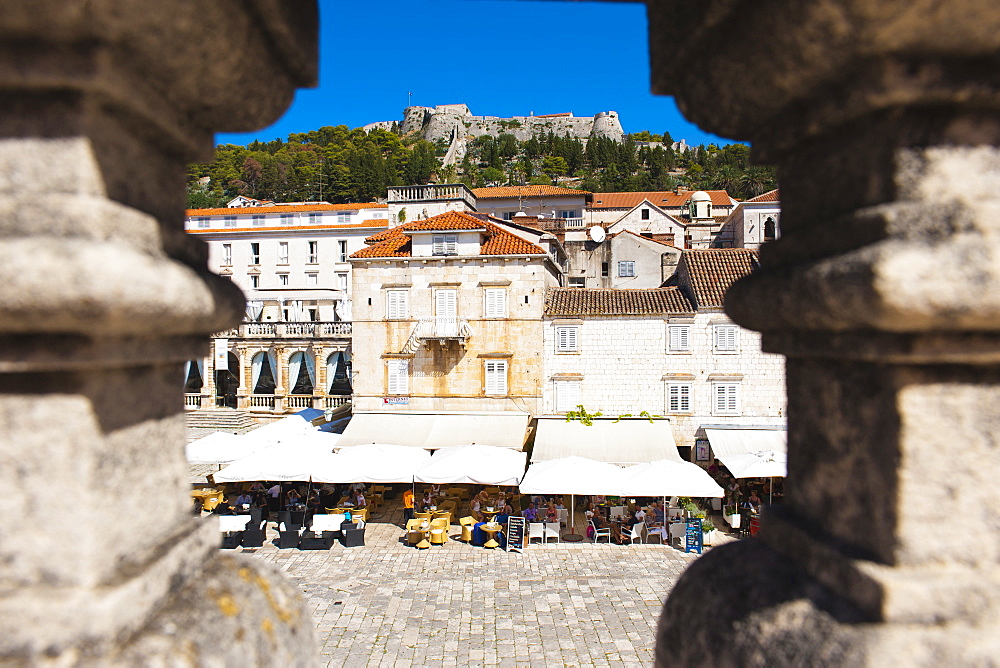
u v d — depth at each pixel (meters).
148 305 2.36
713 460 29.78
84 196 2.40
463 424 30.25
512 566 20.53
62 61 2.33
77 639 2.30
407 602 17.64
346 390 46.56
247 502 25.42
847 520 2.73
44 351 2.31
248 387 45.28
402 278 31.98
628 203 80.75
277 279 62.91
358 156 126.88
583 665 14.20
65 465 2.40
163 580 2.66
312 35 3.39
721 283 31.19
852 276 2.29
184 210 3.29
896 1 2.10
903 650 2.27
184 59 2.63
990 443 2.47
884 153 2.52
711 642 2.96
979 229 2.29
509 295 31.19
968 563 2.44
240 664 2.64
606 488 21.36
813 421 3.01
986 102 2.47
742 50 2.82
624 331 30.50
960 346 2.35
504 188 84.12
